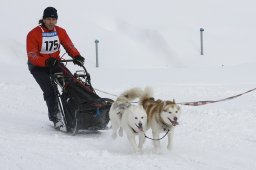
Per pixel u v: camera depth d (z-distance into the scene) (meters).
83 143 9.38
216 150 8.82
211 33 26.95
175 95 15.09
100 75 19.38
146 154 8.55
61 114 10.23
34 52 10.46
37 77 10.59
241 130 10.52
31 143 9.20
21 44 25.19
